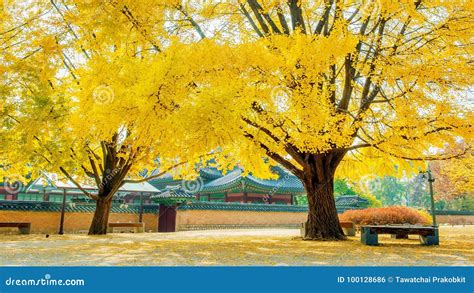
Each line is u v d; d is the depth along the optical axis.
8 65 8.98
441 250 8.78
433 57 8.66
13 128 10.86
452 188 39.91
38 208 20.11
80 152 12.66
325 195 11.98
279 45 8.05
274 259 7.04
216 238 13.51
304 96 7.97
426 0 8.82
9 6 8.77
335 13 9.58
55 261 6.64
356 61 10.06
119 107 7.43
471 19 8.47
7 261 6.64
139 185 22.45
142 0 8.13
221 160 14.19
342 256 7.54
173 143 7.82
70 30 8.98
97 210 15.52
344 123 9.19
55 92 11.16
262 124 9.53
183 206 25.25
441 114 8.83
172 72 7.20
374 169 13.55
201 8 10.12
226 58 7.72
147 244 10.38
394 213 17.86
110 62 8.67
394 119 9.52
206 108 6.90
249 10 12.07
